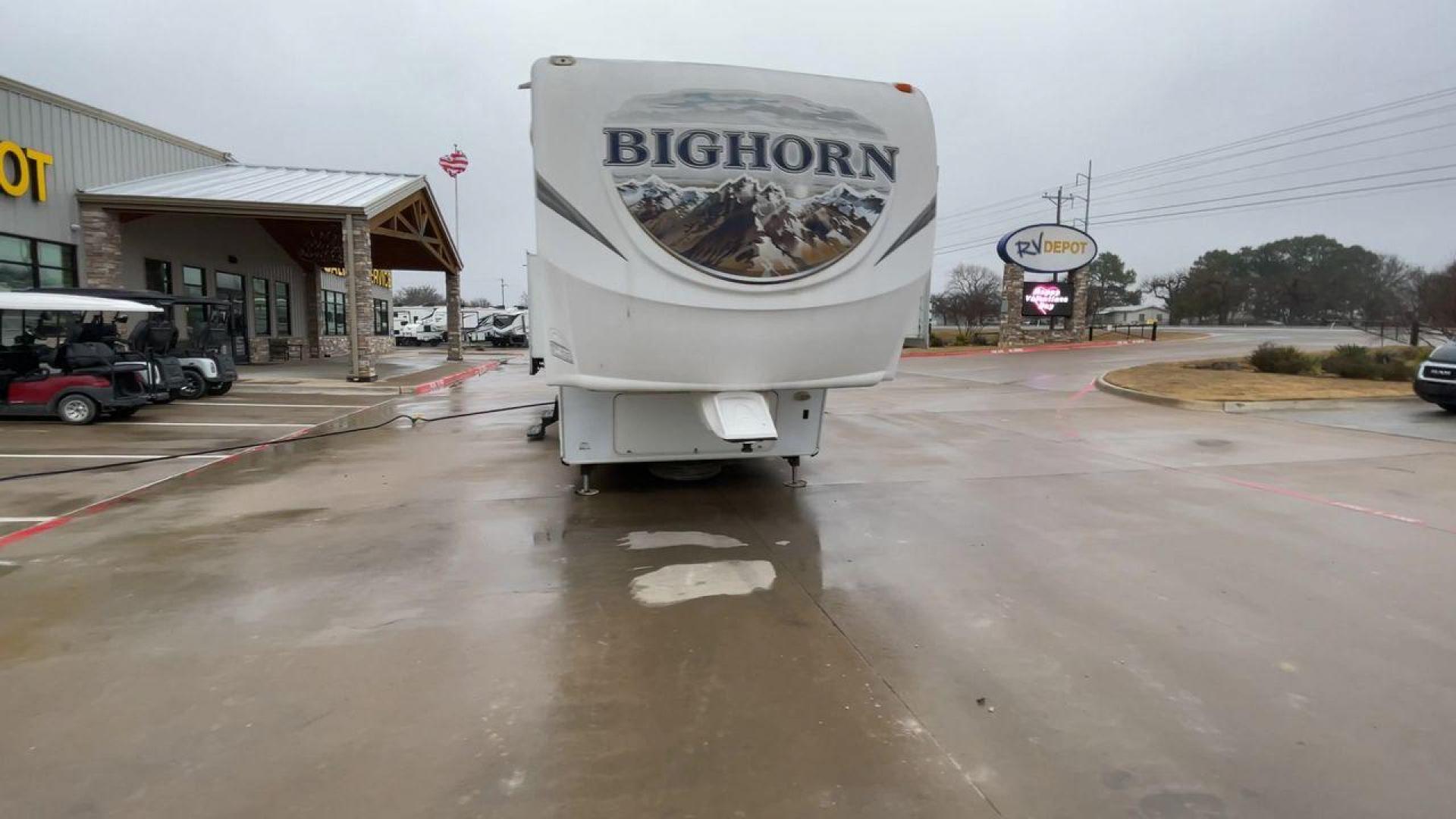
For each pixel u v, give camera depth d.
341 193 19.58
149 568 4.68
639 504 6.32
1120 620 3.98
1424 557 4.98
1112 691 3.23
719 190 4.90
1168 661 3.51
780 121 4.96
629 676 3.35
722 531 5.56
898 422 11.38
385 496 6.58
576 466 7.66
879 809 2.46
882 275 5.26
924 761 2.73
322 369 21.55
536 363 6.04
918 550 5.13
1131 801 2.51
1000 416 12.05
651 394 6.18
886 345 5.45
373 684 3.25
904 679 3.34
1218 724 2.98
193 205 16.89
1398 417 11.70
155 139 20.27
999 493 6.76
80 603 4.11
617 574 4.64
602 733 2.89
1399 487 7.02
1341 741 2.86
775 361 5.21
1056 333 34.84
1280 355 18.06
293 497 6.52
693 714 3.04
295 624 3.86
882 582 4.53
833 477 7.39
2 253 15.20
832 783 2.60
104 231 17.12
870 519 5.88
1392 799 2.52
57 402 10.74
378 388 16.23
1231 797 2.53
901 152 5.24
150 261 19.17
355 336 17.38
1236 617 4.02
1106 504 6.37
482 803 2.48
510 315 43.16
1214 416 11.91
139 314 14.29
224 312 14.79
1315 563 4.87
